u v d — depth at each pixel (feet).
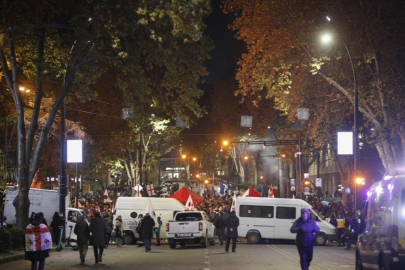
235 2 122.72
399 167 114.42
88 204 189.26
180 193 169.99
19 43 92.43
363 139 190.19
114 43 79.56
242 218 128.47
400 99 111.45
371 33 108.27
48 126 93.04
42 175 172.45
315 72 112.57
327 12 111.75
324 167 295.89
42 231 52.24
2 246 78.38
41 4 81.56
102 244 72.59
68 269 65.41
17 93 91.61
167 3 68.95
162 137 208.44
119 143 192.03
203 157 426.51
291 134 190.19
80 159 110.73
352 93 117.70
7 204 128.06
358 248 57.11
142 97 87.40
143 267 67.26
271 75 118.73
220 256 84.58
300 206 126.93
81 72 92.02
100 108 182.19
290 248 108.06
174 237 108.27
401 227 42.42
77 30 81.82
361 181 111.65
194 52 82.99
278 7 116.16
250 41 121.08
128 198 128.36
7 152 126.52
